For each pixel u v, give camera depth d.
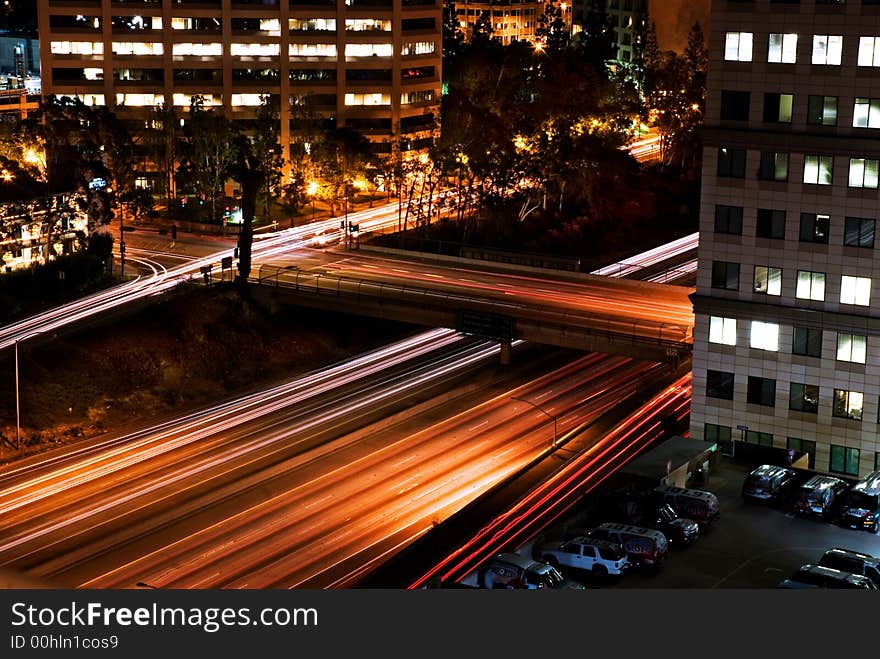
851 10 98.69
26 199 156.50
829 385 104.75
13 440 122.31
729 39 103.81
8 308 147.50
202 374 143.00
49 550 97.38
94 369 137.50
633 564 81.62
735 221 106.38
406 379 141.12
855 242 101.69
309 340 153.25
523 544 85.50
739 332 108.00
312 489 110.00
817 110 101.50
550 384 138.00
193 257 176.50
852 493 90.12
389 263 170.62
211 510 105.62
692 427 112.56
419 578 81.88
